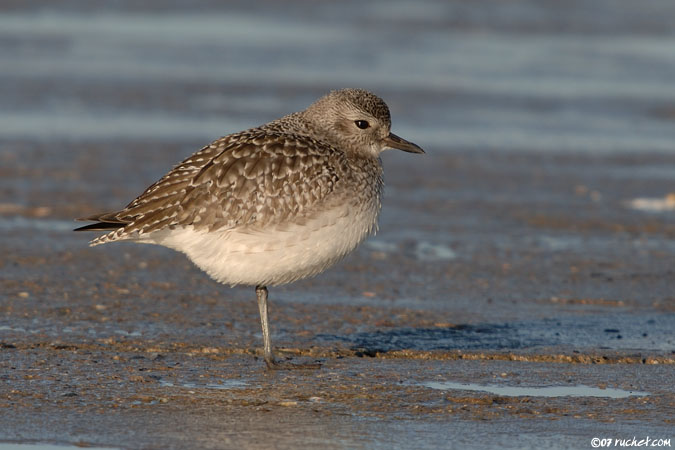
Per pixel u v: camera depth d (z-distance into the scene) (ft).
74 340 37.42
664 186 67.67
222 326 39.86
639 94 99.55
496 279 48.08
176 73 102.58
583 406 31.63
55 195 60.95
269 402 31.63
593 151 77.77
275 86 97.50
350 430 29.35
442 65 111.34
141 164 68.90
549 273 49.29
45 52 111.04
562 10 147.43
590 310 43.55
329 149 35.22
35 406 30.83
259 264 34.12
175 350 36.86
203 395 32.14
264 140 34.63
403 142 37.19
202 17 138.00
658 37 131.13
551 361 36.63
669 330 40.63
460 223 58.34
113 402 31.35
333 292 45.29
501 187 66.80
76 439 28.43
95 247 51.65
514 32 132.57
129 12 139.44
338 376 34.27
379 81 101.24
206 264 34.30
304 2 150.51
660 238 56.39
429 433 29.22
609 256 52.54
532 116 89.45
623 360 36.68
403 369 35.22
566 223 58.80
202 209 33.40
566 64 114.01
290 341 38.22
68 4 142.61
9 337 37.52
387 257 51.44
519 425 29.94
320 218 34.27
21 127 78.59
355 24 136.56
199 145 74.69
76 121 81.30
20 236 53.01
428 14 143.64
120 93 92.48
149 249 51.96
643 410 31.35
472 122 86.43
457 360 36.52
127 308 41.83
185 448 27.94
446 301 44.37
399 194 64.54
